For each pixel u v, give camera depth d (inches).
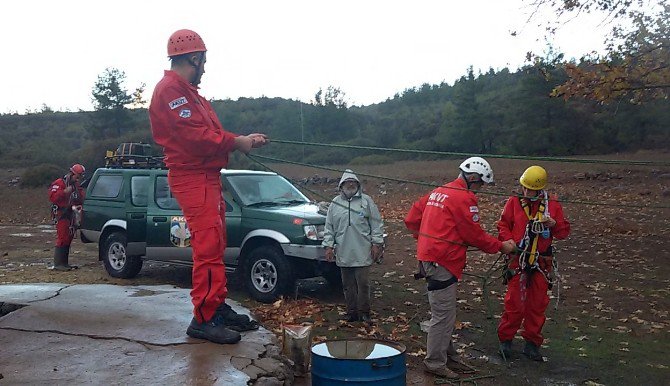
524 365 257.3
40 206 1038.4
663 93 474.9
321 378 184.9
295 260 337.7
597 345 283.6
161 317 231.0
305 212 343.3
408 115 2402.8
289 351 208.7
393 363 184.1
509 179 1031.0
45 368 180.5
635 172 1042.1
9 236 685.3
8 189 1248.2
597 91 450.9
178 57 187.2
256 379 179.5
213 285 199.3
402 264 460.4
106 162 440.8
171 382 171.5
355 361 181.3
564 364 259.0
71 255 540.1
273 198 371.6
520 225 259.0
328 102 2048.5
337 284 374.3
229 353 194.9
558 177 1040.8
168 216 373.7
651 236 571.8
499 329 265.4
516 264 259.9
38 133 2105.1
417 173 1164.5
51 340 204.8
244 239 348.8
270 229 339.0
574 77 463.5
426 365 242.5
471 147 1625.2
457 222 233.3
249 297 355.9
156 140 192.9
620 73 442.3
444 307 236.2
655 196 856.9
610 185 964.0
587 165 1149.1
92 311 239.1
